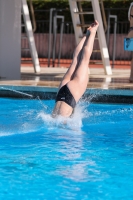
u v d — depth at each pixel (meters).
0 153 6.65
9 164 5.99
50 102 12.27
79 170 5.75
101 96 12.10
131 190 4.94
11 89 12.98
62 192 4.84
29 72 20.16
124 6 33.44
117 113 10.77
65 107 8.65
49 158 6.36
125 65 29.94
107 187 5.04
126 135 8.22
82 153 6.71
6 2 15.73
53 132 8.38
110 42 34.00
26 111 10.76
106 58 18.52
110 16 22.75
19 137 7.86
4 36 15.80
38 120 9.41
